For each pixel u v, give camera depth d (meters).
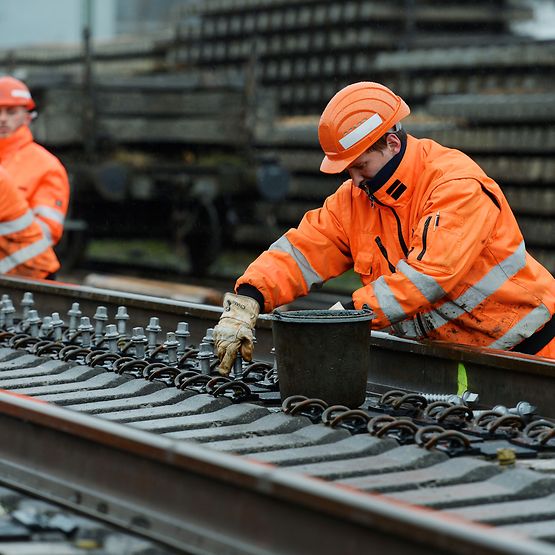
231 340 9.37
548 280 10.16
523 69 33.06
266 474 6.00
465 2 41.28
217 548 6.22
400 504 5.58
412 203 9.58
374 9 38.47
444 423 8.48
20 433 7.80
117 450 6.98
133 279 26.48
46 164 16.25
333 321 8.74
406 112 9.57
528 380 9.23
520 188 29.64
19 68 47.50
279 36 42.25
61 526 6.55
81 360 10.68
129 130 31.14
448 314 10.04
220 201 30.84
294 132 32.78
